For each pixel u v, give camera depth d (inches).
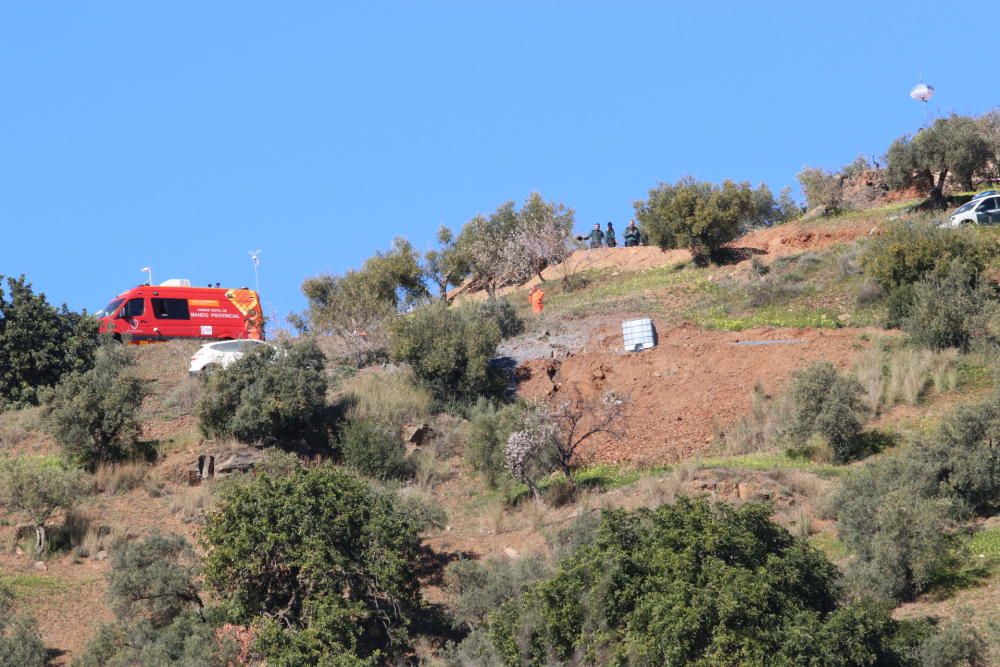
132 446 2028.8
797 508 1646.2
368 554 1514.5
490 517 1834.4
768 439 1985.7
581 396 2284.7
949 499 1505.9
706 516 1268.5
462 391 2319.1
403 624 1491.1
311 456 2098.9
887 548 1391.5
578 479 1940.2
